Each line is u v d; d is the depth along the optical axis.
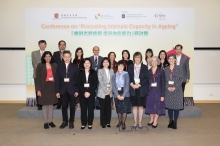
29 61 6.96
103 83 4.84
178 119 5.74
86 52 7.14
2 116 6.00
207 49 7.43
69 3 7.15
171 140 4.25
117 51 7.16
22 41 7.37
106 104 4.97
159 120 5.68
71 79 4.79
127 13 7.06
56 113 5.88
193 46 7.02
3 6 7.23
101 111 4.95
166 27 7.06
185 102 6.80
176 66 4.80
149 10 7.04
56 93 4.77
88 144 4.03
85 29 7.08
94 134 4.57
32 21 6.95
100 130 4.84
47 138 4.33
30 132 4.68
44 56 4.84
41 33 6.99
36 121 5.54
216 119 5.75
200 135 4.54
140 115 4.91
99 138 4.34
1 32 7.30
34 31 6.97
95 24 7.08
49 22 6.99
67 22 7.04
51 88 4.84
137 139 4.29
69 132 4.69
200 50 7.43
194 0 7.27
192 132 4.72
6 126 5.11
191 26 7.01
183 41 7.06
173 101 4.78
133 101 4.75
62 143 4.07
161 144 4.04
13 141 4.16
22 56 7.42
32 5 7.20
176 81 4.76
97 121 5.57
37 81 4.81
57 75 4.78
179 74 4.76
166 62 5.75
